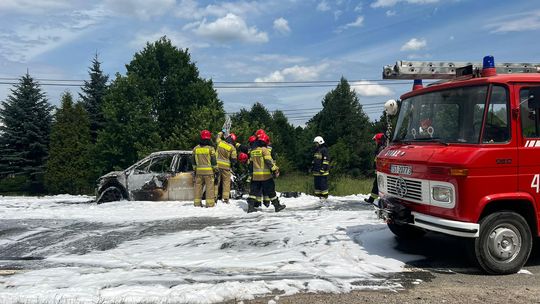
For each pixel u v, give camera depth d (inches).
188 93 928.3
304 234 281.7
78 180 1079.6
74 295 164.6
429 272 201.6
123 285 180.4
